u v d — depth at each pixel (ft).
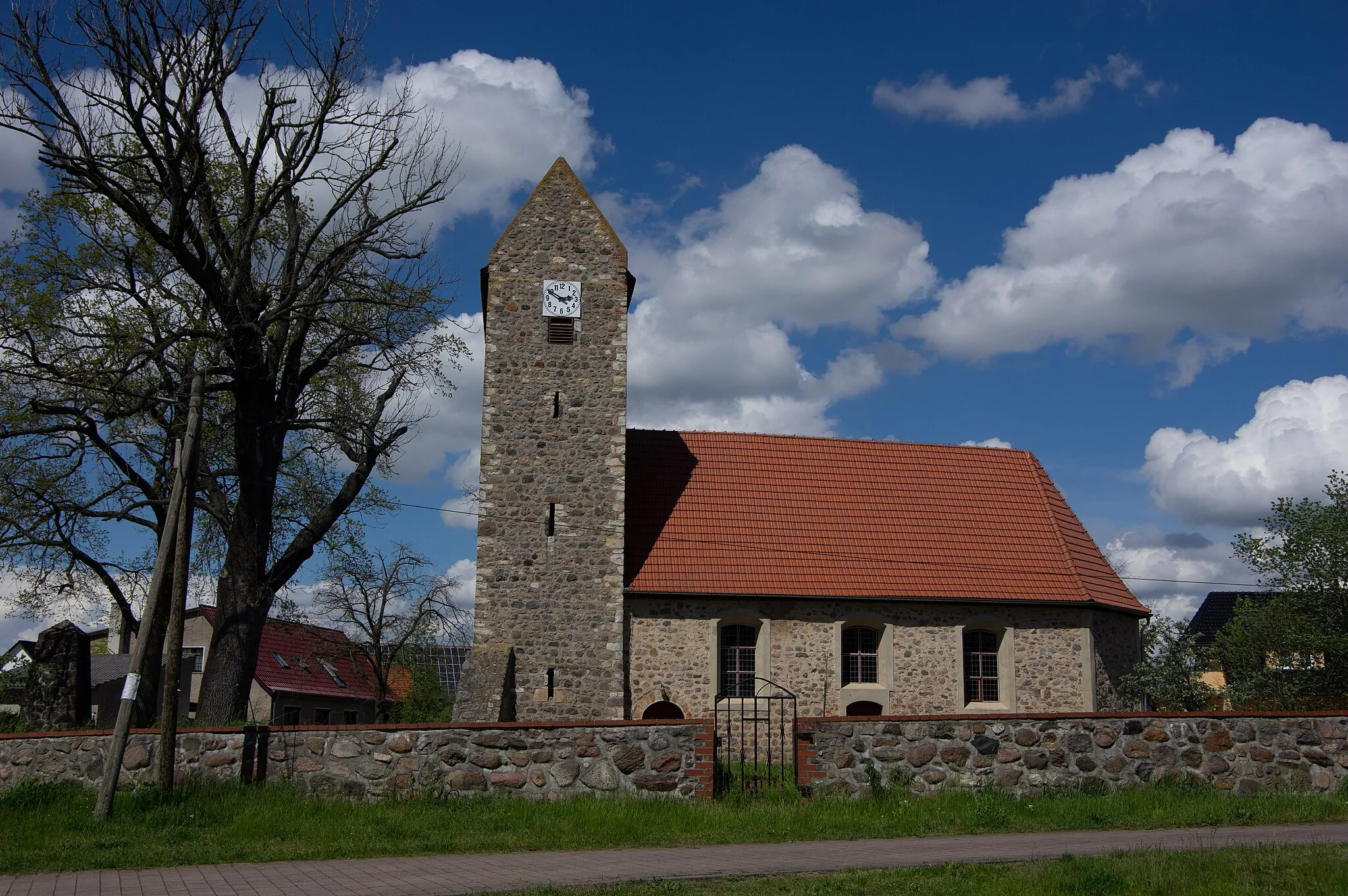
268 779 58.59
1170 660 120.78
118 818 54.24
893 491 115.75
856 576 105.09
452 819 53.36
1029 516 116.37
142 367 89.76
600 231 107.96
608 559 100.73
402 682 210.59
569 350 105.19
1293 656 114.42
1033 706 105.19
